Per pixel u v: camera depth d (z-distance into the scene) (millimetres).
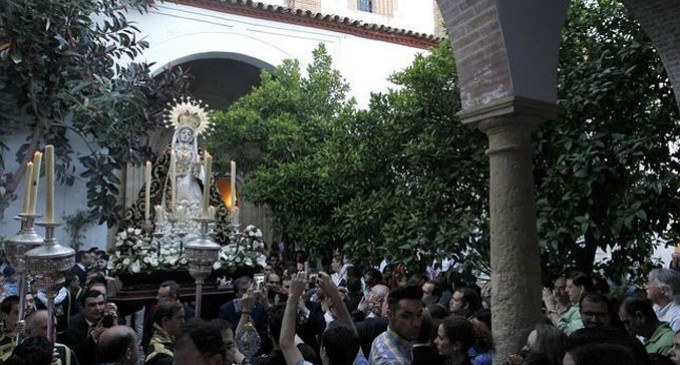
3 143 12000
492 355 4387
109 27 12586
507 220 4648
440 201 8250
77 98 11703
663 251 13969
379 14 19938
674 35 6105
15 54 10711
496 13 4715
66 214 13281
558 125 7172
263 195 12492
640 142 6543
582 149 6891
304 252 13992
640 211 6535
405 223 8273
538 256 4648
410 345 3645
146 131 13266
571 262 7613
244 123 13523
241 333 4418
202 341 2541
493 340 4449
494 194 4773
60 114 11867
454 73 8344
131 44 13047
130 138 12453
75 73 11672
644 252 7734
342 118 10070
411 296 3600
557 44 5004
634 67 6926
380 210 8828
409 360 3561
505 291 4535
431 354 3807
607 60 7254
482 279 9766
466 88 5113
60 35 11445
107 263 10164
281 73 14898
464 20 5059
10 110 11984
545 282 7906
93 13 13695
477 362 4109
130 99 11914
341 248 12547
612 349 1977
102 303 5574
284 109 14070
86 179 13602
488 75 4895
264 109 14023
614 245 7582
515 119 4734
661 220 7164
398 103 8828
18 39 10781
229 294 9594
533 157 7691
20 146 12875
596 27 7750
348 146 9648
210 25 15516
